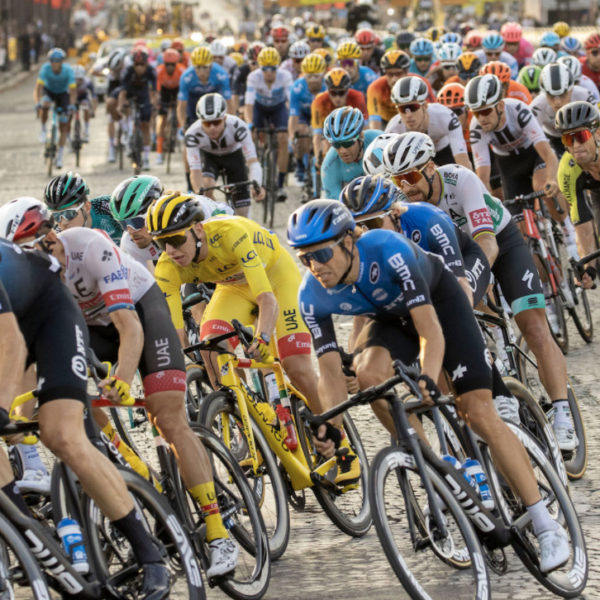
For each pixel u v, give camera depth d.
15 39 162.12
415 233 12.67
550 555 10.77
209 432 11.62
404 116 21.45
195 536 11.12
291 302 13.89
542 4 147.38
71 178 13.55
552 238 20.91
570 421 14.48
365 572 11.70
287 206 38.69
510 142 21.92
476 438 11.57
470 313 11.09
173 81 50.28
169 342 11.26
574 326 22.50
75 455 9.62
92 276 10.88
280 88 40.66
